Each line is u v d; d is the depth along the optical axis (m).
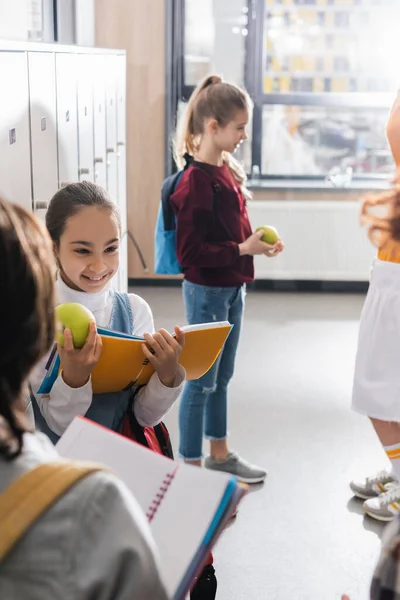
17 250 0.63
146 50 5.37
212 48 5.46
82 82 2.76
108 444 0.91
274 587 2.23
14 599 0.58
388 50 5.48
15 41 1.83
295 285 5.75
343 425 3.37
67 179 2.50
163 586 0.65
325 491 2.79
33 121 2.04
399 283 2.25
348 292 5.71
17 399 0.66
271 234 2.55
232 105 2.45
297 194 5.56
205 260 2.48
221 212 2.52
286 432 3.29
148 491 0.88
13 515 0.60
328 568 2.33
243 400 3.62
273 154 5.67
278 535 2.50
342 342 4.50
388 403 2.29
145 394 1.39
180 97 5.50
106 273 1.52
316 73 5.53
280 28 5.46
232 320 2.67
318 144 5.64
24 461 0.64
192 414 2.61
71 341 1.25
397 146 2.30
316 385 3.81
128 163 5.54
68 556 0.60
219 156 2.56
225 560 2.36
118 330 1.55
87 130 2.89
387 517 2.58
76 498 0.62
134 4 5.31
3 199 0.67
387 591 0.75
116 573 0.61
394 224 1.77
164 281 5.77
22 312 0.63
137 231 5.66
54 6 4.12
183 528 0.85
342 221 5.55
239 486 0.87
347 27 5.46
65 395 1.30
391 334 2.28
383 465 2.99
